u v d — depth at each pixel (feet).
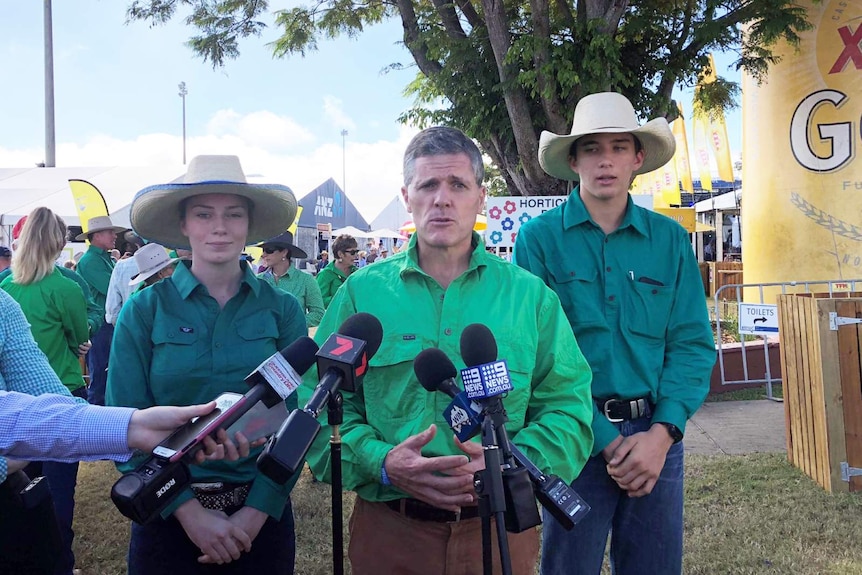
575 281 8.40
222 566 7.31
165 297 7.57
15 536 6.06
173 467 4.78
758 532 13.15
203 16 34.53
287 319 8.04
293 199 8.31
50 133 63.57
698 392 8.12
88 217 27.84
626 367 8.22
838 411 14.97
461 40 31.27
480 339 5.43
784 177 31.76
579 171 8.90
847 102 29.81
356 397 6.96
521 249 8.82
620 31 30.35
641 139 8.95
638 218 8.60
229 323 7.60
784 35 30.07
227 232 7.68
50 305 13.02
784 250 31.91
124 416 5.08
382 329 6.11
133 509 4.53
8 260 19.63
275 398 5.56
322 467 6.54
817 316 15.23
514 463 4.98
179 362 7.29
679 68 30.30
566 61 26.16
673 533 8.20
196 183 7.34
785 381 17.28
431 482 5.71
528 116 29.43
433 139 6.63
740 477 16.20
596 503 7.97
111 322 19.36
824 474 15.23
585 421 6.66
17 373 6.22
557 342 6.85
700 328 8.45
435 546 6.34
